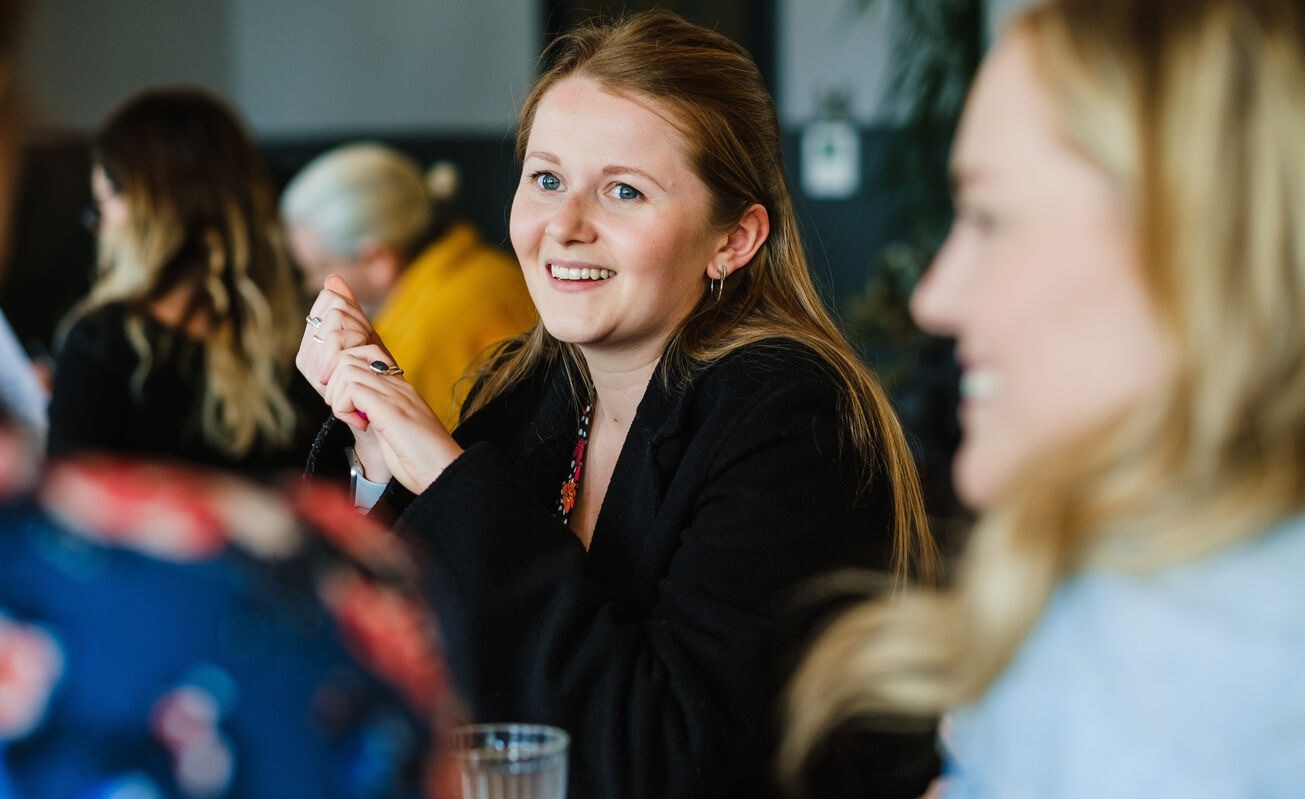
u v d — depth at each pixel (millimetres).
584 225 1503
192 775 532
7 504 566
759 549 1399
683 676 1310
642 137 1488
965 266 766
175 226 2225
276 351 2285
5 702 531
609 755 1284
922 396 4660
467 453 1371
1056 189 718
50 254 4711
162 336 2193
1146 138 693
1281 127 682
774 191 1583
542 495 1665
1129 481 717
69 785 525
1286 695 705
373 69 6648
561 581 1334
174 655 540
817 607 1394
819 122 6281
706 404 1512
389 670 584
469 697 1316
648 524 1511
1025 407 745
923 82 5070
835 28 6422
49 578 549
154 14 6367
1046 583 734
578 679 1300
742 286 1601
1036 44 737
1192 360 691
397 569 630
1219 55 691
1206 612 715
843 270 6359
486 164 6691
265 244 2305
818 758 1327
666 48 1521
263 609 560
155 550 560
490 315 2686
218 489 609
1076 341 721
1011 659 757
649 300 1520
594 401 1673
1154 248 690
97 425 2164
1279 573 713
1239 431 699
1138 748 724
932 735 1338
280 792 542
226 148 2285
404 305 2732
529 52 6645
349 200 2828
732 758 1314
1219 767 710
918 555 1576
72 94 6219
